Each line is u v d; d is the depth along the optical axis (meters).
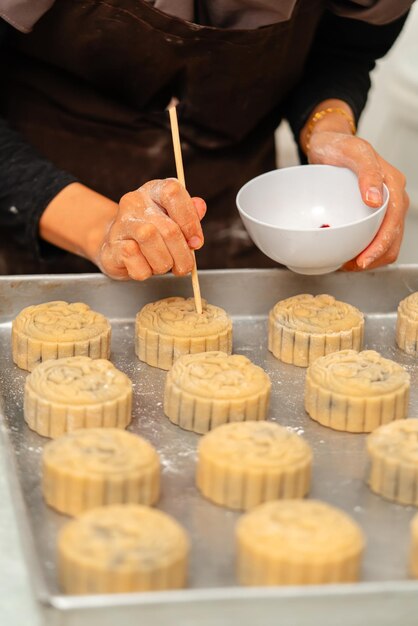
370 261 1.48
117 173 1.72
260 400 1.28
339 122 1.70
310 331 1.45
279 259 1.45
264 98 1.69
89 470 1.06
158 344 1.42
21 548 0.98
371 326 1.58
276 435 1.15
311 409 1.31
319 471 1.19
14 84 1.69
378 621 0.86
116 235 1.40
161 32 1.52
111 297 1.54
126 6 1.49
